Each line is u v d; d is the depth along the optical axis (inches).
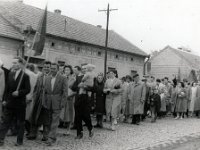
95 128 470.3
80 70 430.6
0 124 325.4
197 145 381.4
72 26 1157.1
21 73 312.0
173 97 708.7
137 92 548.4
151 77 615.2
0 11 919.7
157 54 2041.1
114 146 345.7
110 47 1231.5
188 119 712.4
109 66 1248.8
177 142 395.2
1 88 331.0
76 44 1072.2
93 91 465.1
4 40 789.9
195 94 763.4
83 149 320.2
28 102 353.1
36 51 380.5
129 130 474.0
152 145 365.1
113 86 461.4
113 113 459.8
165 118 701.9
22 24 872.3
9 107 305.1
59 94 337.7
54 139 335.3
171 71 1964.8
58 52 991.6
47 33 936.3
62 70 422.9
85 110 374.0
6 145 311.1
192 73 1882.4
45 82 335.9
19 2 1036.5
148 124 566.3
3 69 338.6
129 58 1381.6
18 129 312.3
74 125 442.0
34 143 331.0
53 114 335.9
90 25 1331.2
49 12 1134.4
